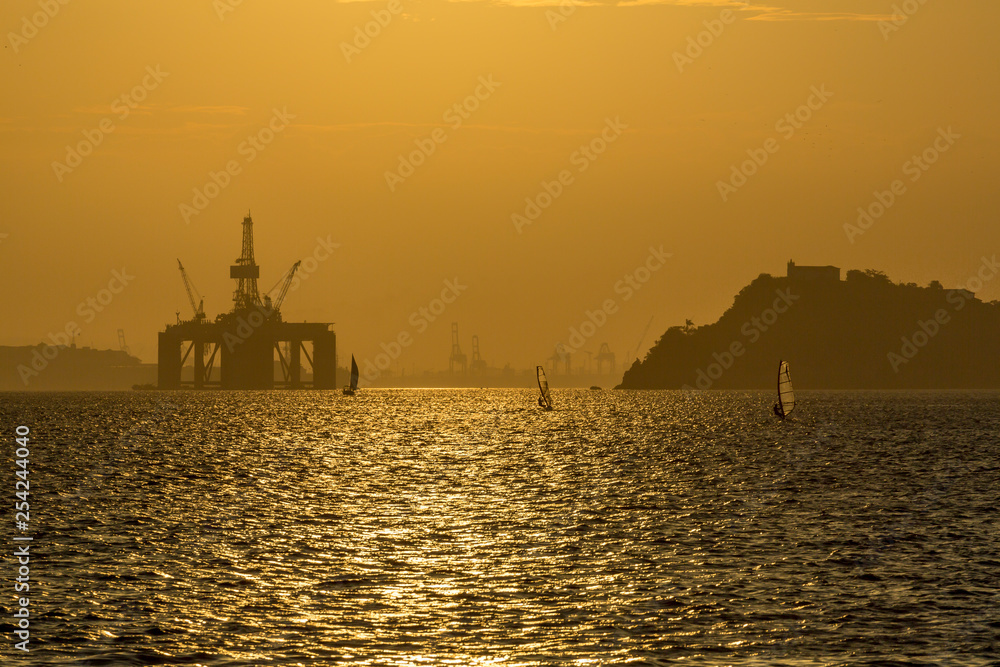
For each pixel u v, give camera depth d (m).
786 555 197.00
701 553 199.25
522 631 145.00
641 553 199.25
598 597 163.38
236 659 133.12
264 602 160.12
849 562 190.00
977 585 171.50
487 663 131.62
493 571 182.38
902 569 183.75
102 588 169.12
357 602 160.25
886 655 135.75
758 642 140.88
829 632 145.38
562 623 149.00
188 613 153.75
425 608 156.75
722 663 132.25
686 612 154.62
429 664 131.25
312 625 147.50
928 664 132.50
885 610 156.12
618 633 144.38
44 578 176.12
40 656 134.12
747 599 162.50
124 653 135.25
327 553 199.25
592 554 198.25
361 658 133.38
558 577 177.50
